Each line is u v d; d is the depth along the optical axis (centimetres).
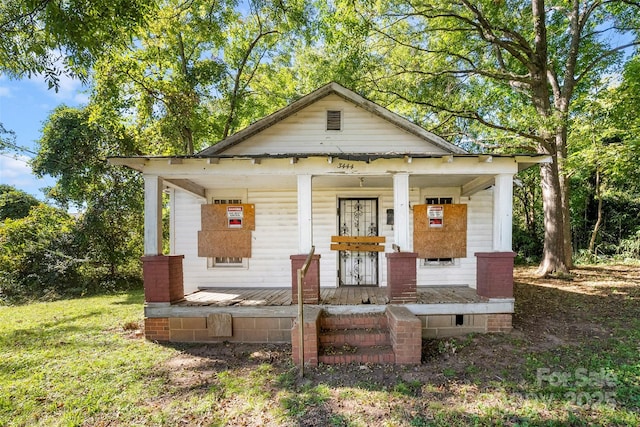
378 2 1120
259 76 1686
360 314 579
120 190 1297
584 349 509
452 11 1149
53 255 1201
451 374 436
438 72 1215
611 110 1088
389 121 798
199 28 1246
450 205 672
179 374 459
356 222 843
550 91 1491
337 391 399
